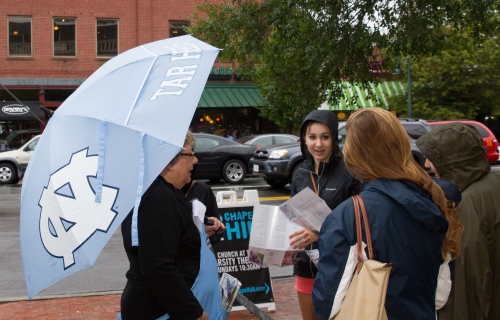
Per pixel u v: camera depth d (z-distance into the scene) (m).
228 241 5.46
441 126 3.07
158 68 2.63
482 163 2.96
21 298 6.01
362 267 2.12
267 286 5.45
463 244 2.78
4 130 26.89
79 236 2.34
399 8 12.41
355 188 3.45
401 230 2.15
